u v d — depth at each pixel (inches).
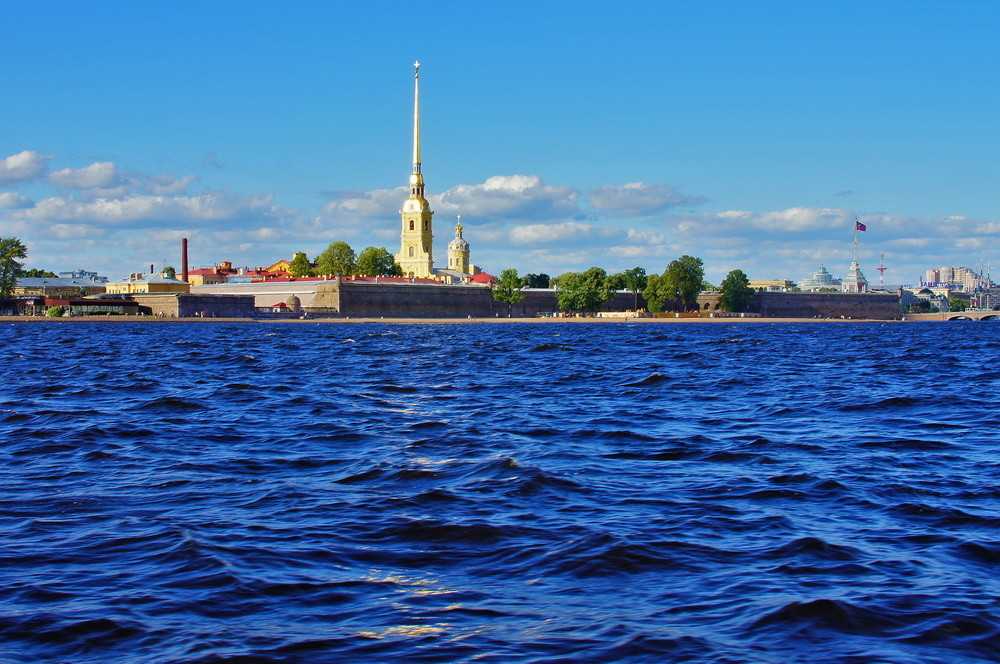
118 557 850.1
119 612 708.7
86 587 767.1
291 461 1364.4
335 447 1494.8
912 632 671.1
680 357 4197.8
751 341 6245.1
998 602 727.7
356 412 1980.8
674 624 687.1
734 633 669.9
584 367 3503.9
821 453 1425.9
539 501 1072.2
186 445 1519.4
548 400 2260.1
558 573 808.3
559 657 630.5
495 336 7062.0
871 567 818.2
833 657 629.9
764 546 885.8
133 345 5300.2
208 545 880.9
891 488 1149.7
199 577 791.7
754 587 765.3
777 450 1455.5
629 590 765.3
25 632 673.0
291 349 4906.5
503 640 658.8
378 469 1268.5
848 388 2559.1
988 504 1063.6
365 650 642.2
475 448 1460.4
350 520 986.1
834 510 1035.9
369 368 3449.8
